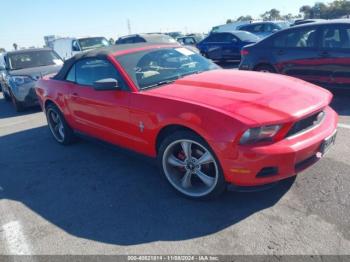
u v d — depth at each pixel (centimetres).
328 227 254
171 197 326
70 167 427
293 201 292
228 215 284
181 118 287
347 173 331
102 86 344
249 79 340
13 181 403
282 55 670
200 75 371
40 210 328
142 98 329
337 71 592
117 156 450
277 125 258
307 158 280
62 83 466
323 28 610
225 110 270
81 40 1572
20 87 784
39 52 932
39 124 674
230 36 1347
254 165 257
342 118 512
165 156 320
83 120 436
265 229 260
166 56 407
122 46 415
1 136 609
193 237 261
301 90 313
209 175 301
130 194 340
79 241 271
